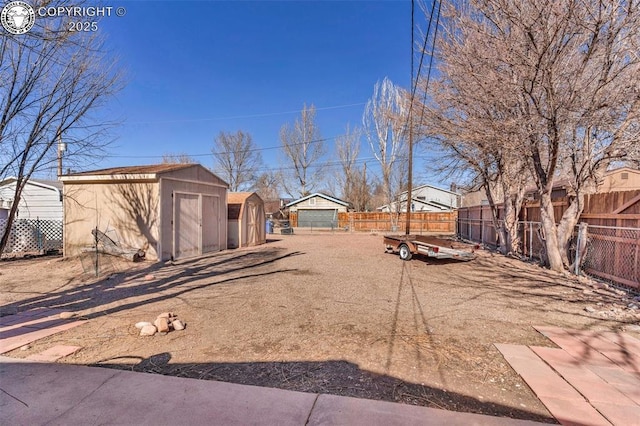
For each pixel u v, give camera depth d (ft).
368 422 7.21
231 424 7.13
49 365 9.92
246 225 45.88
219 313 15.21
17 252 37.09
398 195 87.61
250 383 8.90
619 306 16.46
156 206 28.89
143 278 22.93
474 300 17.74
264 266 28.58
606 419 7.42
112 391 8.44
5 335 12.28
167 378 9.13
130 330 12.88
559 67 21.49
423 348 11.38
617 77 20.58
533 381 9.12
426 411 7.64
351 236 70.74
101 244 28.86
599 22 19.30
